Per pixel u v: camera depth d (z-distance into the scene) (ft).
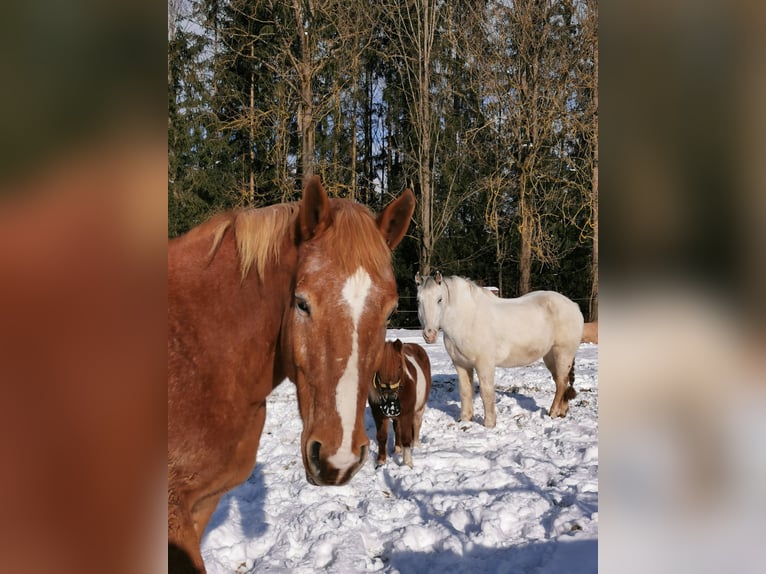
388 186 78.02
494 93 66.23
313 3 57.88
